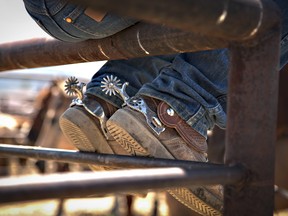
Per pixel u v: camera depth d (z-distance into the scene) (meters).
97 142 1.73
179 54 1.66
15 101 9.17
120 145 1.71
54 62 1.68
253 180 1.19
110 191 0.96
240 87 1.20
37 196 0.89
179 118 1.60
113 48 1.48
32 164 7.30
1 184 0.87
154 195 5.99
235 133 1.20
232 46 1.21
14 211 6.04
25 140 7.16
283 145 4.36
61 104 7.06
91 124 1.71
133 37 1.40
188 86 1.59
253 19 1.13
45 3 1.49
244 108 1.20
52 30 1.54
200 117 1.60
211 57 1.62
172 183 1.03
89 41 1.55
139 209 6.57
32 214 5.95
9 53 1.77
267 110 1.20
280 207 4.42
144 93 1.60
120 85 1.70
